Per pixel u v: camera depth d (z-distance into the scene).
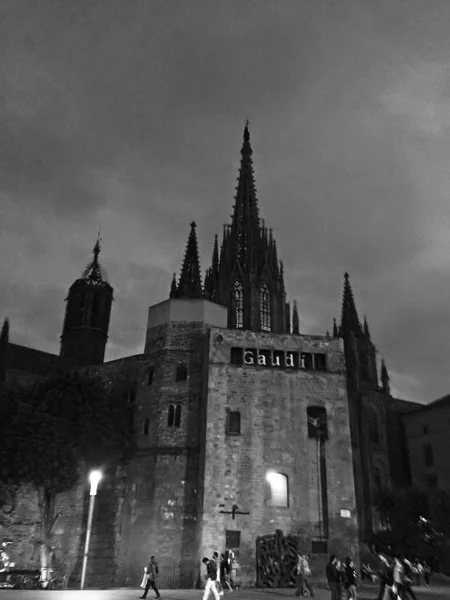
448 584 42.22
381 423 69.38
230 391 44.59
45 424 42.66
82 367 57.59
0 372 63.41
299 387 45.50
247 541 39.78
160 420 47.94
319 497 41.94
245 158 111.81
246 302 90.31
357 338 77.12
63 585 40.25
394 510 56.06
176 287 94.56
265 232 99.94
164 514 44.22
